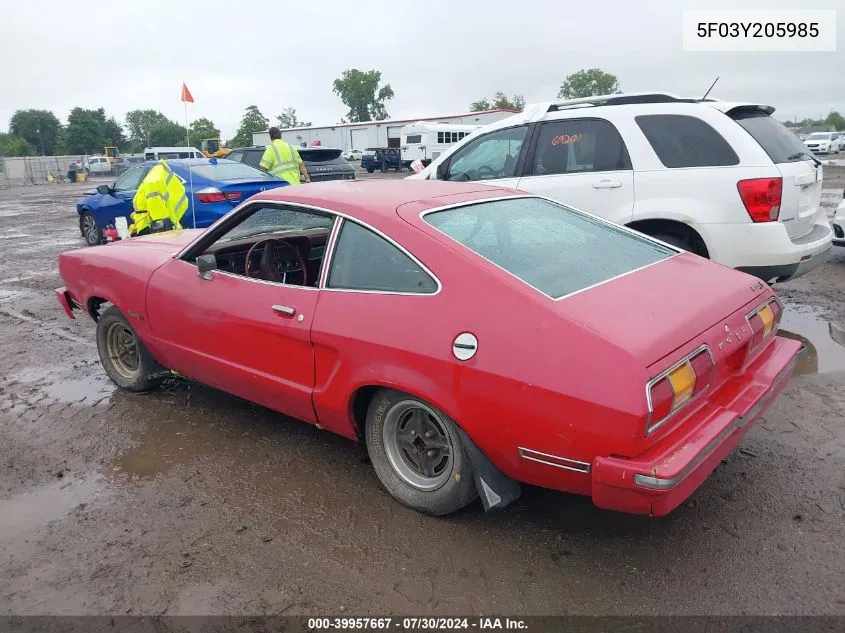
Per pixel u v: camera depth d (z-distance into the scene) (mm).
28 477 3709
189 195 9297
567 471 2537
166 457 3873
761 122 5402
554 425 2490
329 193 3480
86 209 11586
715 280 3203
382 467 3271
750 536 2928
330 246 3275
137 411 4535
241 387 3799
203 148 40000
